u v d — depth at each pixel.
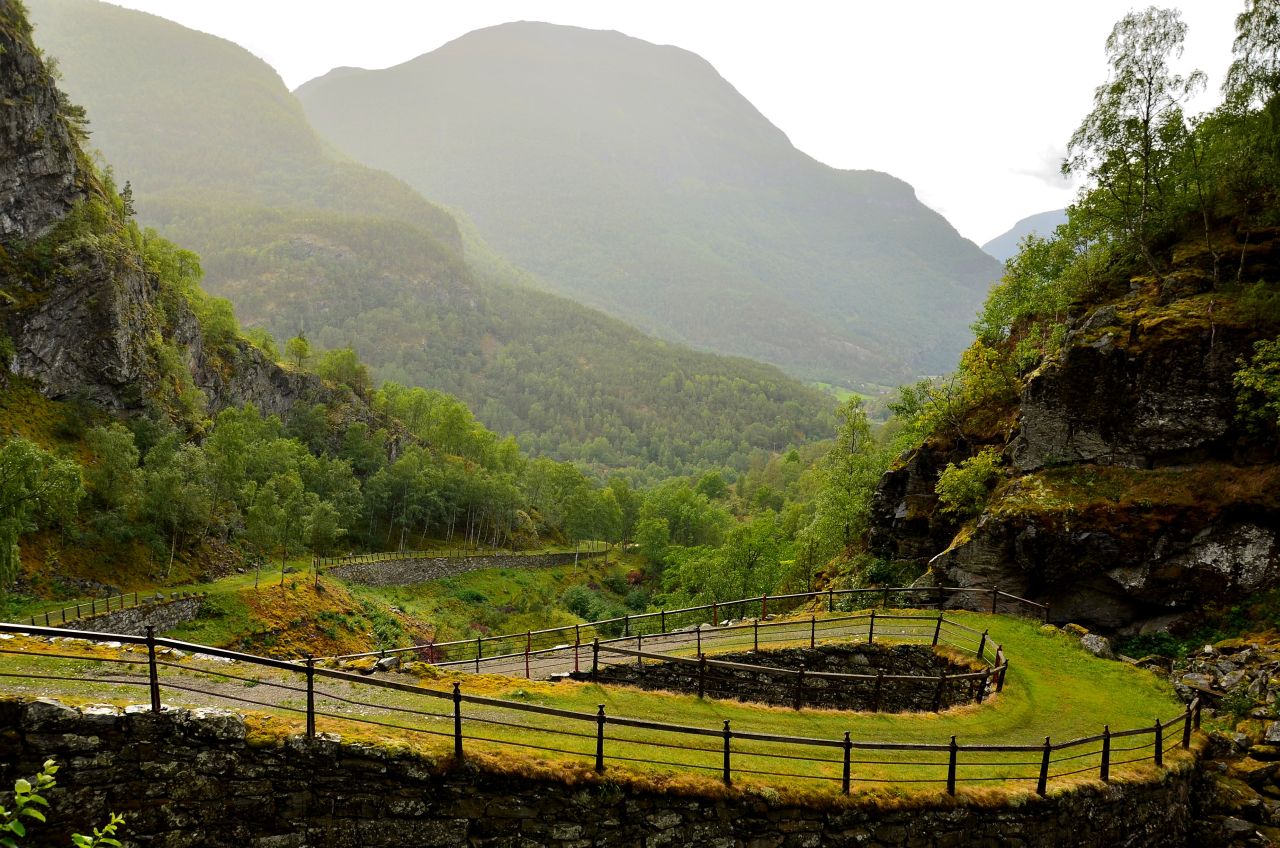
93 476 67.50
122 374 84.06
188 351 106.19
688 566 62.97
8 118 81.19
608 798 14.07
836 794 15.38
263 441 99.19
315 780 12.59
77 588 56.75
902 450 54.81
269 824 12.29
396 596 82.81
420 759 13.10
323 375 151.62
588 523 125.56
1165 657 26.64
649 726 14.56
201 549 72.81
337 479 104.50
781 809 14.95
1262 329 28.69
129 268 92.06
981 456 35.19
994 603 31.61
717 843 14.52
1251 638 25.09
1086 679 25.14
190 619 55.31
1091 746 20.27
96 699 12.28
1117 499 29.58
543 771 13.81
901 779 16.58
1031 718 21.95
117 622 48.28
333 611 64.19
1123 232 37.03
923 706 25.36
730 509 178.88
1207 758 20.70
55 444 73.12
